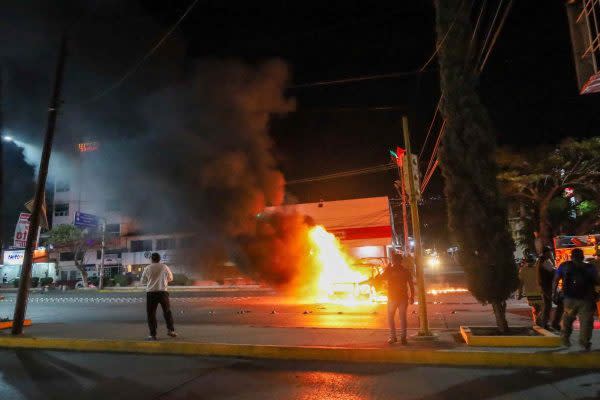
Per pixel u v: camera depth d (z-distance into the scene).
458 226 8.98
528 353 7.16
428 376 6.72
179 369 7.39
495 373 6.78
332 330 10.30
